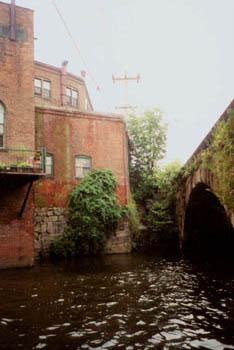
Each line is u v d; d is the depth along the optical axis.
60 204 15.45
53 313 6.09
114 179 16.64
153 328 5.29
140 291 7.94
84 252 15.24
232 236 17.78
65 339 4.82
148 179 22.11
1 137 12.46
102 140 17.05
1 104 12.64
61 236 14.98
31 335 4.98
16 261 11.80
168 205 19.92
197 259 14.54
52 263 12.91
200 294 7.68
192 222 17.39
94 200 15.52
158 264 12.77
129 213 17.11
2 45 12.77
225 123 7.68
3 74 12.69
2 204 11.87
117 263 12.91
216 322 5.60
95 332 5.10
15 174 10.67
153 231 20.06
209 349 4.46
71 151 16.19
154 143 23.61
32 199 12.51
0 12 12.86
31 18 13.48
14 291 7.89
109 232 16.25
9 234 11.82
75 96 26.08
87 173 16.44
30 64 13.29
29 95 13.11
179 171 16.62
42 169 11.18
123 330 5.19
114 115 17.56
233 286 8.58
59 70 24.69
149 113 23.75
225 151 7.41
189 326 5.39
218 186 8.97
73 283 8.86
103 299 7.12
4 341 4.75
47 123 15.87
